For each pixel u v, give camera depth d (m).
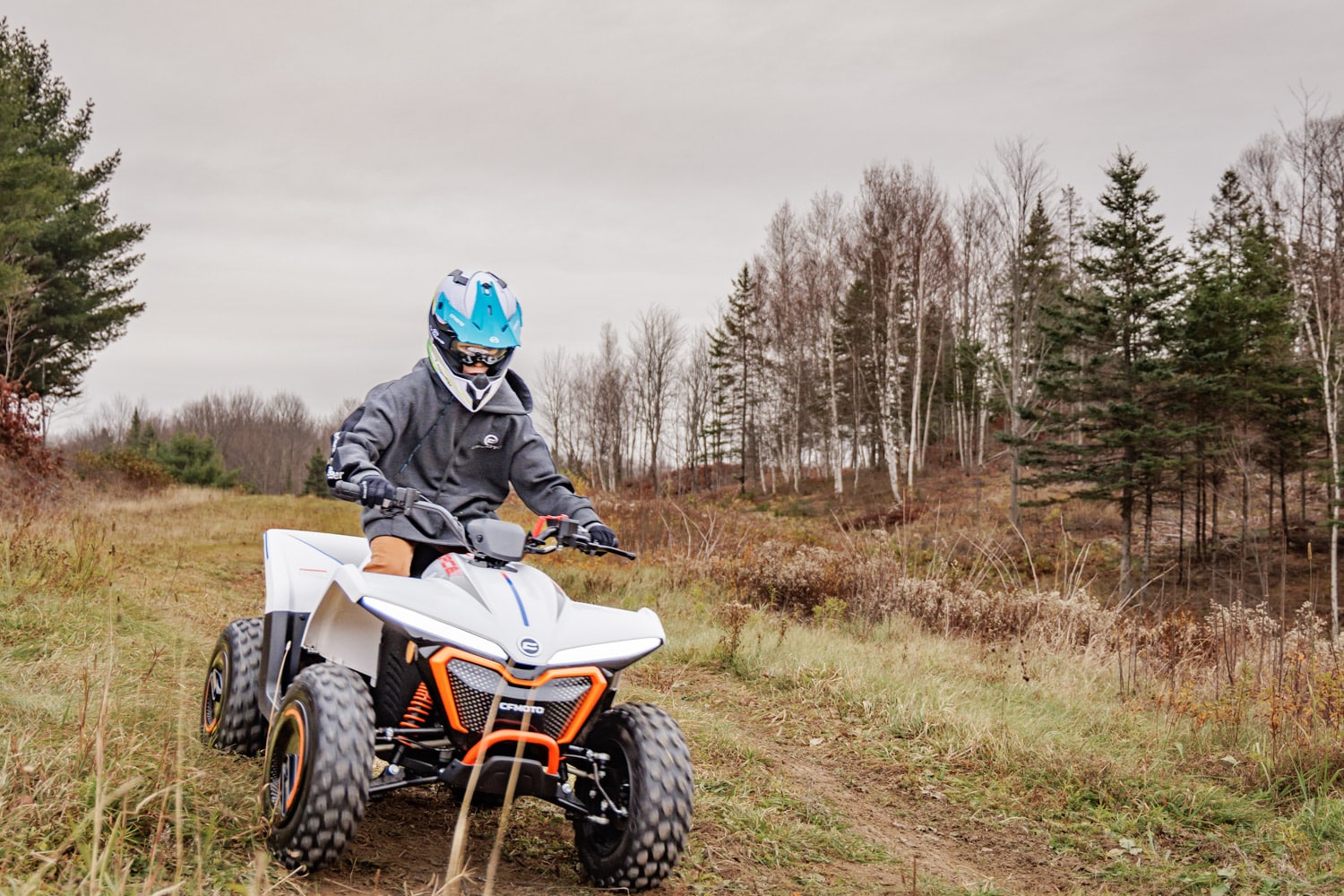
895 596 11.71
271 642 4.14
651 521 17.48
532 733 3.33
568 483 4.36
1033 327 45.66
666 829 3.46
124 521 20.00
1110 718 7.23
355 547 4.63
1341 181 36.59
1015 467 38.12
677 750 3.56
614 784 3.72
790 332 62.53
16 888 2.59
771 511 51.09
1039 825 5.38
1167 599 28.34
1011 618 10.81
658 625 3.82
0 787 3.34
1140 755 6.37
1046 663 9.17
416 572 4.10
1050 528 37.34
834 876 4.34
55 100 40.97
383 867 3.53
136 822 3.34
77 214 37.94
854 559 13.05
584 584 12.81
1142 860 4.91
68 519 14.06
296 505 31.86
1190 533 36.59
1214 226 50.47
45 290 36.59
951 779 6.03
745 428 72.25
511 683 3.38
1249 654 8.51
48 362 37.81
